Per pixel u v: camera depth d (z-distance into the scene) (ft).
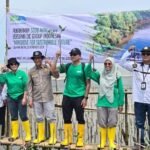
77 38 38.27
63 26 38.34
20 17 38.73
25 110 34.04
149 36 37.40
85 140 34.22
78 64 31.96
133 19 37.63
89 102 35.76
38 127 33.40
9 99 34.55
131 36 37.65
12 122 34.76
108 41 37.93
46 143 33.24
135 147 31.60
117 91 31.45
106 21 37.96
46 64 33.35
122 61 37.70
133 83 31.32
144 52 30.78
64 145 32.53
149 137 31.35
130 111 35.50
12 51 38.93
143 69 31.04
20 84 34.19
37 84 32.94
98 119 31.71
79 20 38.22
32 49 38.68
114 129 31.60
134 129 33.06
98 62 38.06
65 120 32.42
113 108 31.27
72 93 31.91
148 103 30.81
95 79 31.91
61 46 38.40
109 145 31.53
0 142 34.50
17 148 35.81
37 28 38.60
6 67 35.06
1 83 35.01
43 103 32.94
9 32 38.93
